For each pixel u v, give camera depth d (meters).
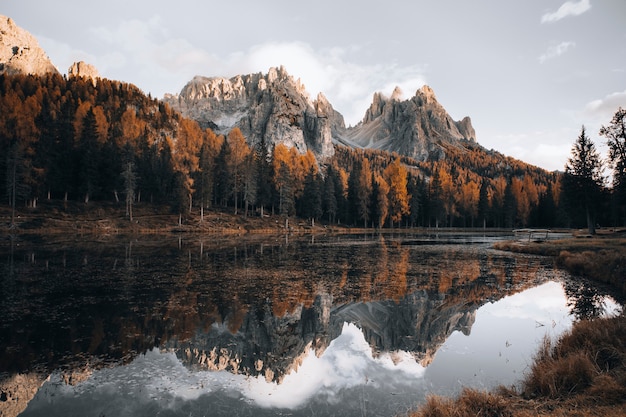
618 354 8.07
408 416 6.91
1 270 22.88
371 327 13.46
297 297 17.31
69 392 7.78
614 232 52.19
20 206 60.03
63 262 26.53
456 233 86.25
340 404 7.56
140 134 96.75
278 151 100.81
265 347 11.07
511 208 107.56
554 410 6.16
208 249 38.16
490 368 9.71
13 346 10.37
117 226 60.91
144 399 7.55
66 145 69.75
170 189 78.38
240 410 7.21
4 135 68.31
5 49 159.38
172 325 12.63
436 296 18.22
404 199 94.19
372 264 28.67
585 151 52.41
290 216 88.44
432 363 10.12
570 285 20.84
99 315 13.60
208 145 89.00
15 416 6.73
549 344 9.78
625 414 5.49
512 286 20.62
